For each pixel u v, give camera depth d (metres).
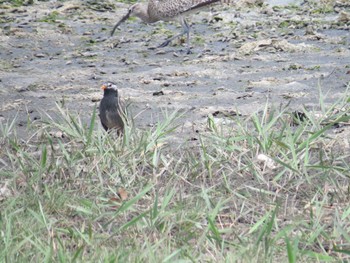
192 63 20.03
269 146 11.67
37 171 10.97
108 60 20.69
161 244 8.91
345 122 13.61
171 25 24.97
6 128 12.84
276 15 25.44
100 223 9.72
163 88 17.48
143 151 11.65
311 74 18.23
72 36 23.50
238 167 11.16
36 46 22.33
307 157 11.00
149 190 10.52
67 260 8.48
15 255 8.62
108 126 13.08
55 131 13.70
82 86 17.69
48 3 27.62
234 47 21.73
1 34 23.41
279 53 20.77
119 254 8.53
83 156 11.39
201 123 14.17
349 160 11.80
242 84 17.59
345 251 8.38
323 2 26.59
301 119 13.98
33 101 16.39
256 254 8.52
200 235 9.26
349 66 18.80
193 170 11.16
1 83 18.08
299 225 9.51
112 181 10.89
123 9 27.11
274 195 10.43
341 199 10.31
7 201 10.01
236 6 26.47
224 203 9.96
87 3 27.56
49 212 10.02
